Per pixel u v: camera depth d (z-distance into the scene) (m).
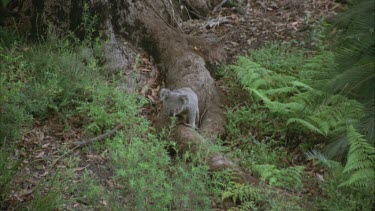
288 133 7.17
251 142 6.93
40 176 5.80
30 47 7.57
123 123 6.32
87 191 5.35
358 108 6.63
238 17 9.83
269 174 5.86
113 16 8.03
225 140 7.01
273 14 9.94
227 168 5.87
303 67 8.09
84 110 6.68
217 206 5.63
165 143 6.07
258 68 7.71
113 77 7.19
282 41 9.07
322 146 6.92
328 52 7.83
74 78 7.11
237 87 7.82
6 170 5.35
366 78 5.77
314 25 9.38
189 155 6.12
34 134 6.48
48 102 6.77
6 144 6.18
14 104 6.35
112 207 5.20
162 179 5.30
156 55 8.12
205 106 7.34
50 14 7.97
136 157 5.42
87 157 6.21
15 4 8.58
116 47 7.93
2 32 7.77
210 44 8.36
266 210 5.41
